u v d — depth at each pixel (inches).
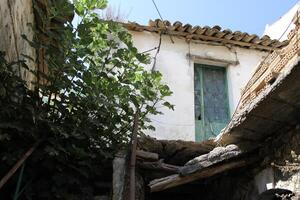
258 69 217.8
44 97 183.0
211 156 168.2
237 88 349.4
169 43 354.0
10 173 140.5
